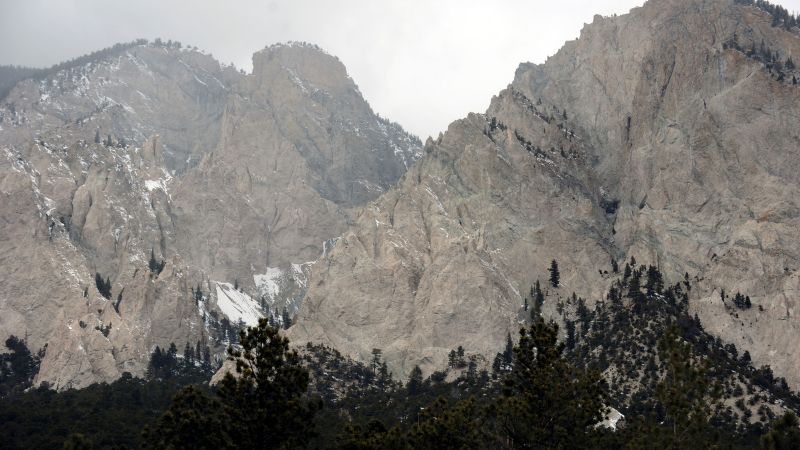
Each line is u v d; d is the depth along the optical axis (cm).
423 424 13488
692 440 11919
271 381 11750
